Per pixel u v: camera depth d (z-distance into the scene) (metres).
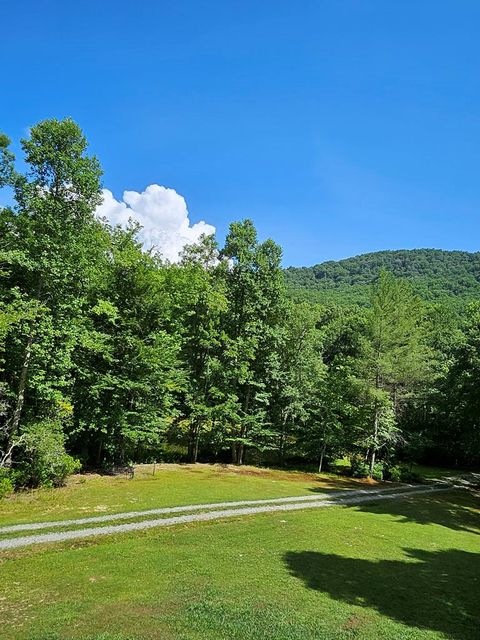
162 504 18.53
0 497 17.58
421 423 45.53
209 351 34.59
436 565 13.67
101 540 13.32
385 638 8.28
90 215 21.84
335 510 20.70
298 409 36.41
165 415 29.38
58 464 20.19
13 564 11.05
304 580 11.08
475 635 8.86
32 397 22.05
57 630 7.74
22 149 19.64
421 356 36.03
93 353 26.44
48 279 21.03
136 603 8.99
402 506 23.62
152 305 28.12
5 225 20.73
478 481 38.03
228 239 35.62
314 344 40.25
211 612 8.71
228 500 20.48
